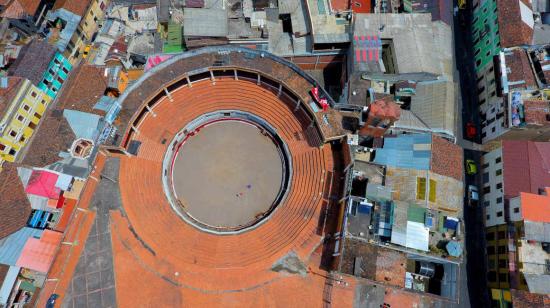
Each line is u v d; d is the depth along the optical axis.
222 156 63.66
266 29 63.53
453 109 58.81
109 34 67.75
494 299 52.75
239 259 54.53
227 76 65.50
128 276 52.66
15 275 51.56
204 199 60.47
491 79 62.81
